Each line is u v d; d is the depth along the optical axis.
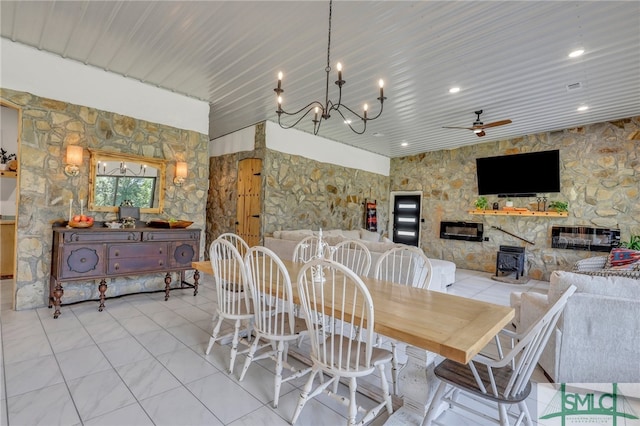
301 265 2.90
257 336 2.22
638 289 2.17
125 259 3.67
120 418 1.80
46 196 3.56
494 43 3.12
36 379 2.15
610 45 3.13
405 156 8.50
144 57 3.58
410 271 3.68
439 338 1.33
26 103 3.42
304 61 3.57
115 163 4.02
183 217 4.65
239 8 2.67
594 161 5.76
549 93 4.31
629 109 4.93
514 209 6.45
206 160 4.90
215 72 3.90
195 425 1.77
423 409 1.84
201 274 4.96
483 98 4.51
